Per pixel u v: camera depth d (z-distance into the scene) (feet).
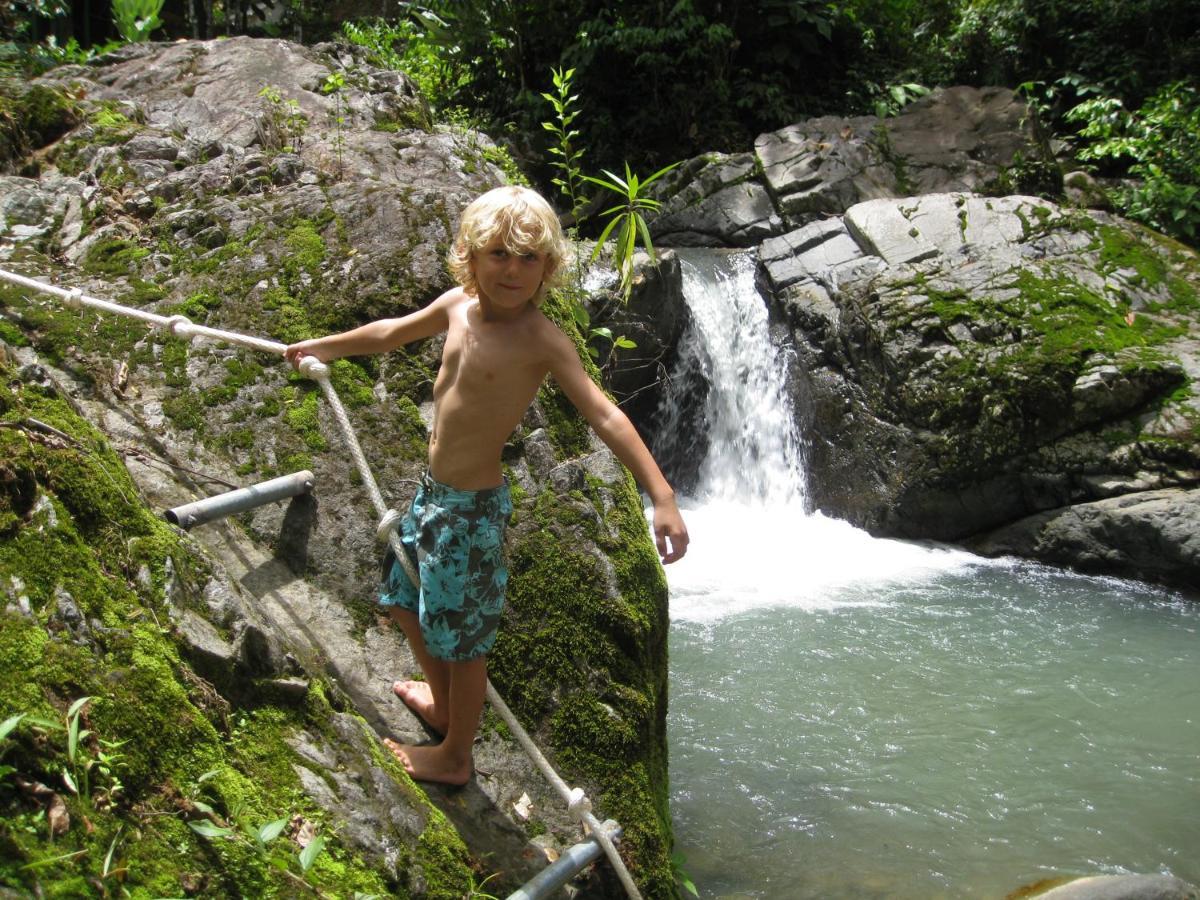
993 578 25.03
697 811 14.34
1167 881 12.77
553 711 11.25
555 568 11.85
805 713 17.49
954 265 29.55
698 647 20.11
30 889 6.64
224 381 13.19
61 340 13.17
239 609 9.80
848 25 44.65
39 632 8.07
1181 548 24.09
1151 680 19.22
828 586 24.00
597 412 9.10
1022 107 38.40
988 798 15.06
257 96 21.93
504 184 18.79
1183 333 27.61
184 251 15.17
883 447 27.78
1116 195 36.52
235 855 7.87
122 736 7.95
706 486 31.04
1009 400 26.20
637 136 42.47
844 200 35.35
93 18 40.60
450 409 9.57
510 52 42.19
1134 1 43.50
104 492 9.62
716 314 31.04
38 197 16.55
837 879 12.92
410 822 9.34
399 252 14.51
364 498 12.51
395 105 22.74
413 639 10.46
